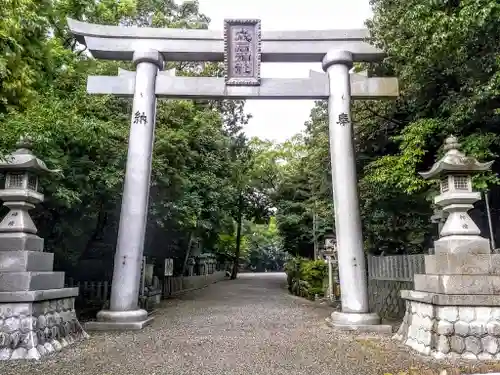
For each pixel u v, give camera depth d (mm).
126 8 11930
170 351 5637
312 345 5980
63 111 7582
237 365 4898
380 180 8070
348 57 8594
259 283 22922
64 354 5383
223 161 16109
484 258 5219
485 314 5051
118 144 9453
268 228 43219
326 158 12086
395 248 11477
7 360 4953
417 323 5703
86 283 11195
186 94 8695
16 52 5164
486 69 6172
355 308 7562
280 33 8781
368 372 4531
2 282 5160
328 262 12625
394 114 9781
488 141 6785
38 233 9500
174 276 16641
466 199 5496
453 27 5688
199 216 14508
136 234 8008
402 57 7289
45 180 7504
